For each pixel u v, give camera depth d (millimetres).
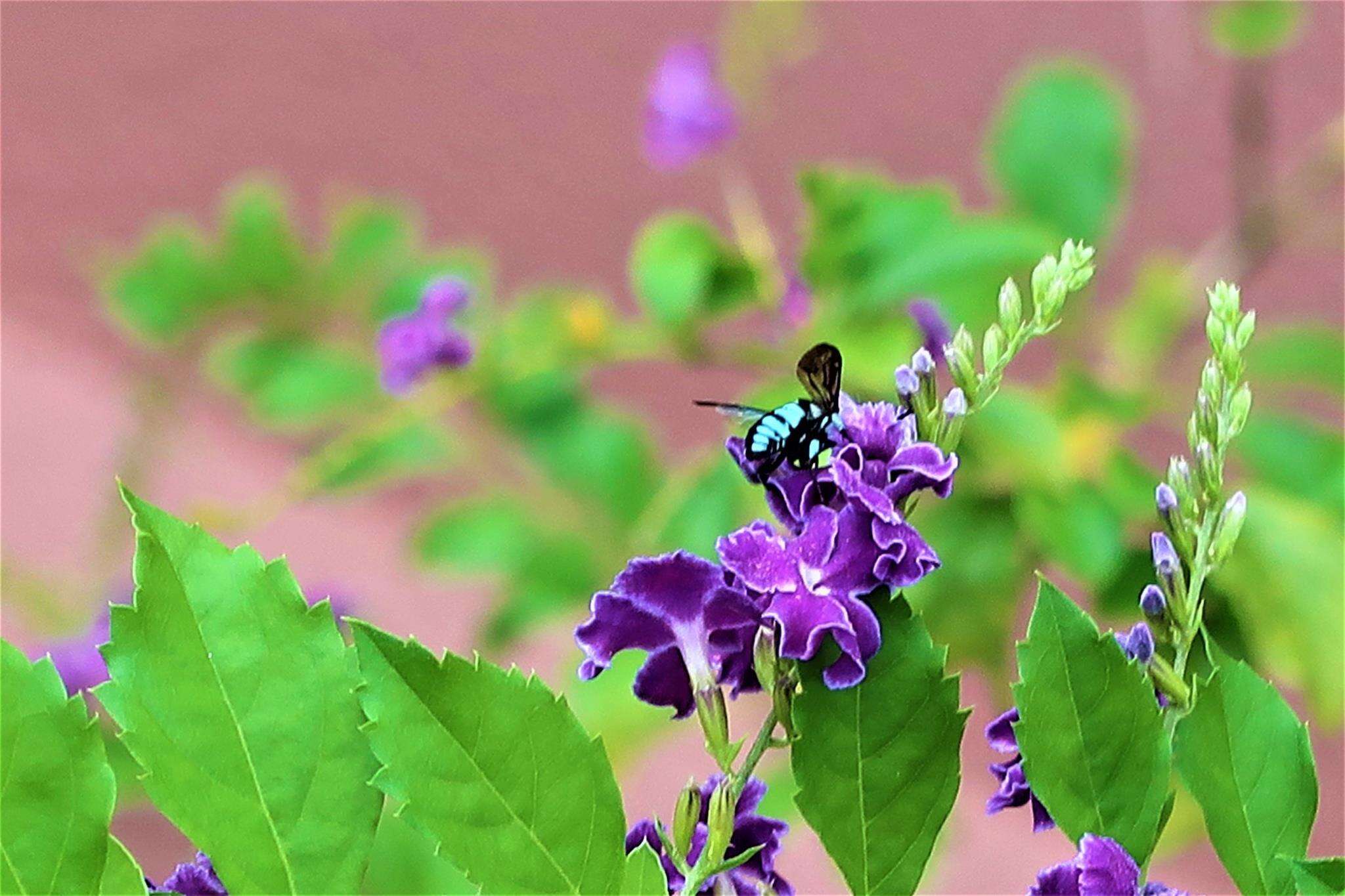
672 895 502
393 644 491
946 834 819
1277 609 694
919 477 499
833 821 500
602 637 500
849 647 493
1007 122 844
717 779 503
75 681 627
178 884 500
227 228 940
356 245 954
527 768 493
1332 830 1232
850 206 789
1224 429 505
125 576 1010
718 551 495
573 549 886
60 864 487
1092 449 743
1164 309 851
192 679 494
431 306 836
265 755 495
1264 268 1229
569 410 912
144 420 1104
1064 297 505
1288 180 1043
